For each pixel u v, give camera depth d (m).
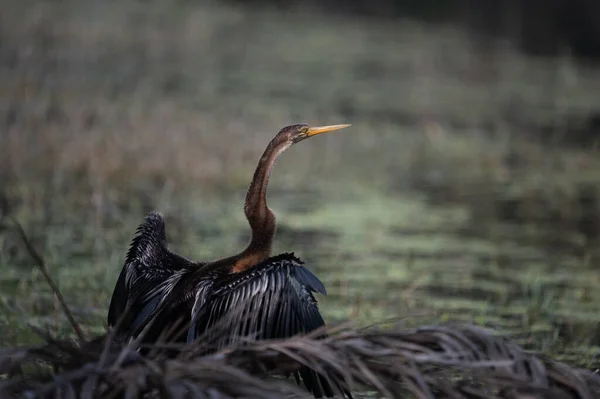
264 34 31.28
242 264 7.38
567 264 12.94
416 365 6.08
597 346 9.66
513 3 34.84
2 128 17.62
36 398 5.51
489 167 19.08
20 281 11.09
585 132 22.28
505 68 29.16
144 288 7.20
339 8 36.19
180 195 15.78
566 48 32.28
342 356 5.98
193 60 26.92
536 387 5.93
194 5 34.34
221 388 5.75
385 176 18.27
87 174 16.16
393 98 24.88
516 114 23.92
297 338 6.09
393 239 13.89
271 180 17.67
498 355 6.20
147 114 19.84
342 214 15.31
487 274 12.30
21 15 27.77
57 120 18.59
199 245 12.95
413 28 33.84
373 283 11.64
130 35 28.28
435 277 12.05
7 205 14.49
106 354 5.75
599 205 16.56
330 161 18.83
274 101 23.00
